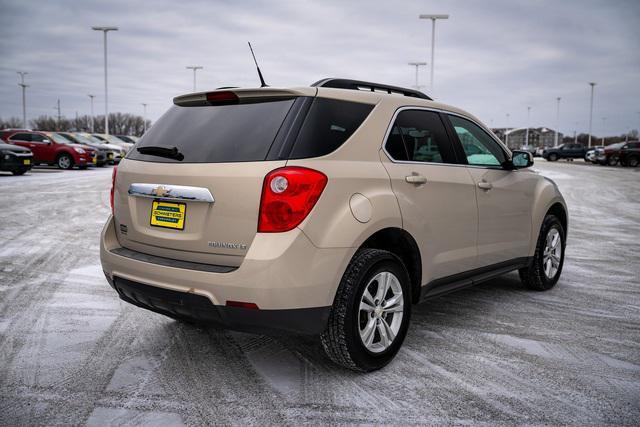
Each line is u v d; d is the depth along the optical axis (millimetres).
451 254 3621
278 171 2625
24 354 3289
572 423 2518
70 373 3020
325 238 2701
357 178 2895
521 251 4520
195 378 2973
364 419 2533
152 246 3043
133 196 3146
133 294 3074
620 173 27531
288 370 3098
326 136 2861
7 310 4164
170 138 3113
